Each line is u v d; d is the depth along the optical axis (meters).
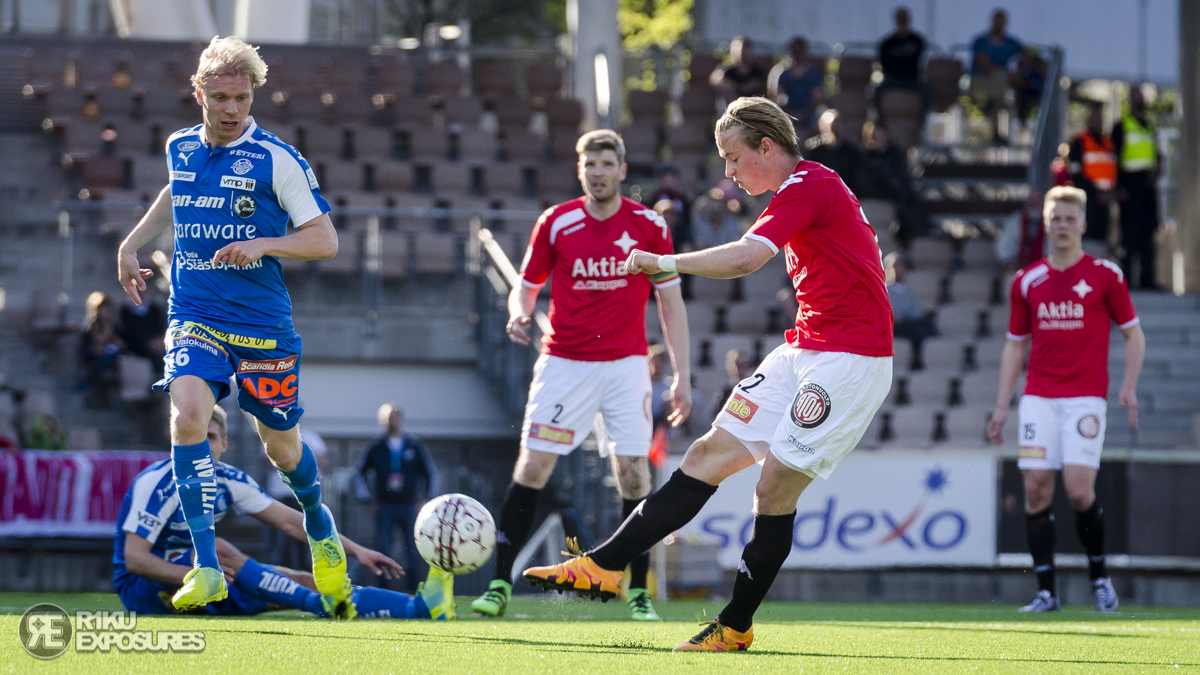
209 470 8.98
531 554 22.42
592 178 13.02
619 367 13.28
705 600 20.50
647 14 77.50
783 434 8.01
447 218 32.47
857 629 11.31
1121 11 44.47
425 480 23.61
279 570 12.04
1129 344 16.08
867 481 22.80
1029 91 38.19
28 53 39.81
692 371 28.09
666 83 43.19
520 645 8.16
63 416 28.52
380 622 10.56
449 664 6.79
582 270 13.12
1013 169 37.44
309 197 9.30
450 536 11.02
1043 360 16.17
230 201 9.18
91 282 30.59
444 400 30.20
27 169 37.19
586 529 21.80
